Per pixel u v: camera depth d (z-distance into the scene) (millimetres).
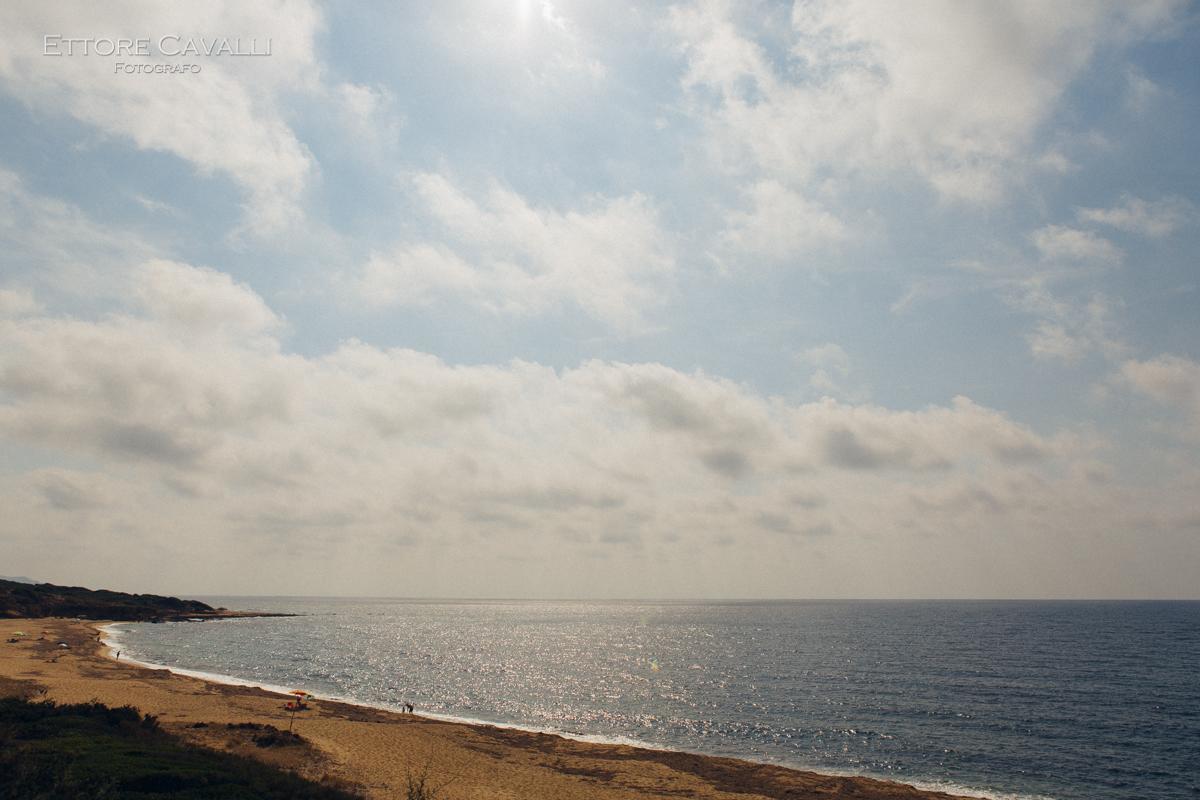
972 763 50062
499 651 133500
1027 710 69625
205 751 33875
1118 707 71188
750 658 120625
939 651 130625
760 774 44250
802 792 40500
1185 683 87375
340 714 58000
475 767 42406
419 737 49344
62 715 37062
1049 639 157000
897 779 46312
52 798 23312
